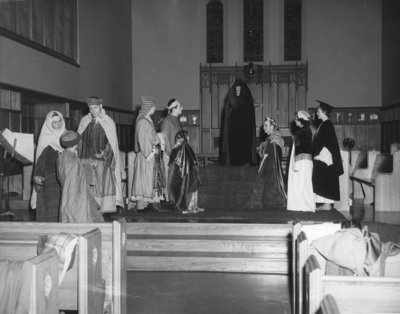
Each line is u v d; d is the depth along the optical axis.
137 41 17.81
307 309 2.83
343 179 9.54
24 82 10.08
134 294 5.27
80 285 3.50
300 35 17.36
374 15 16.84
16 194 10.24
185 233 6.77
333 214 7.66
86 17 13.63
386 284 2.62
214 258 6.25
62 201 5.28
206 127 17.53
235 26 17.61
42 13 11.02
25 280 2.73
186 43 17.67
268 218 7.23
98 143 6.83
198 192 8.87
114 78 15.83
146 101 7.64
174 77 17.70
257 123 17.28
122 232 4.25
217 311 4.73
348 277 2.66
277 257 6.30
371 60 16.89
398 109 15.14
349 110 16.97
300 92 17.14
